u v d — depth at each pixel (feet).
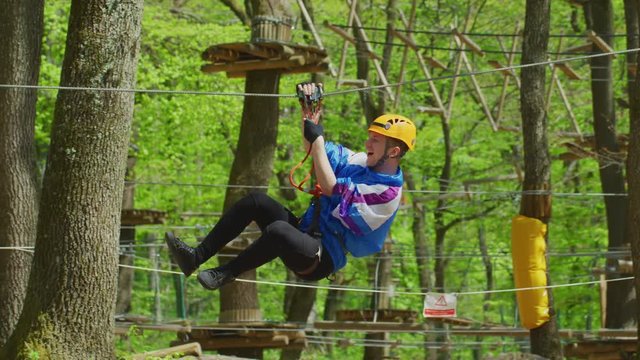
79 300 30.25
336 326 57.72
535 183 53.06
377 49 90.33
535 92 53.57
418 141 94.84
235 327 53.57
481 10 92.99
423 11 92.27
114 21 30.07
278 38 51.60
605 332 58.95
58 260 30.14
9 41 40.37
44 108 78.18
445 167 93.35
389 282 80.64
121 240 69.82
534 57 53.67
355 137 90.63
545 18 53.78
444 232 98.68
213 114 81.10
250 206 22.93
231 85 81.10
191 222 96.22
